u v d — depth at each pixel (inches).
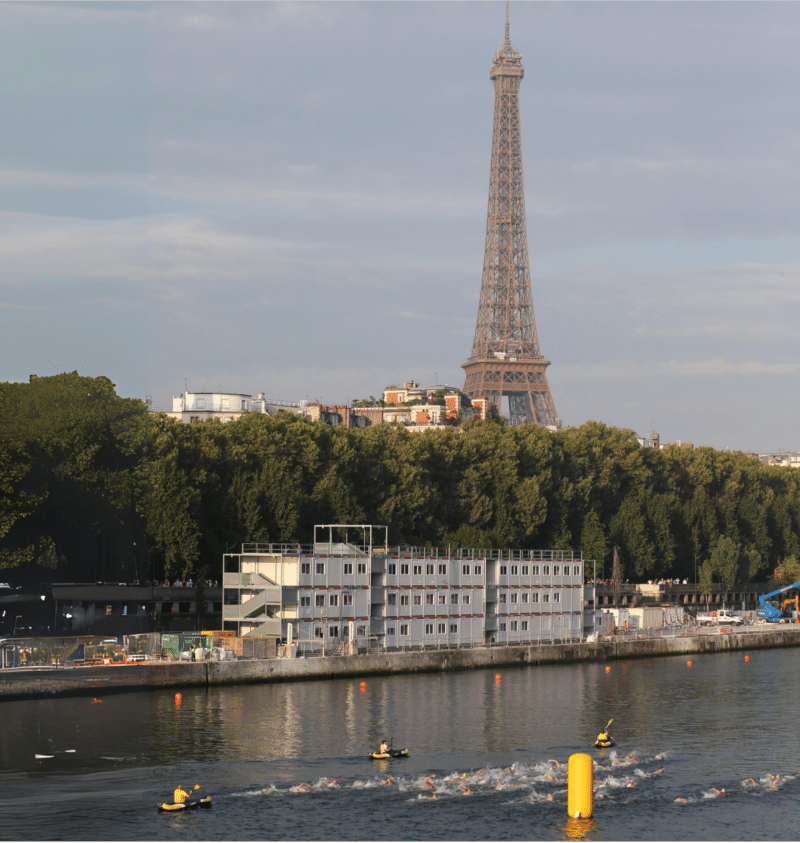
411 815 3796.8
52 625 7268.7
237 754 4512.8
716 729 5255.9
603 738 4835.1
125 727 4950.8
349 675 6663.4
